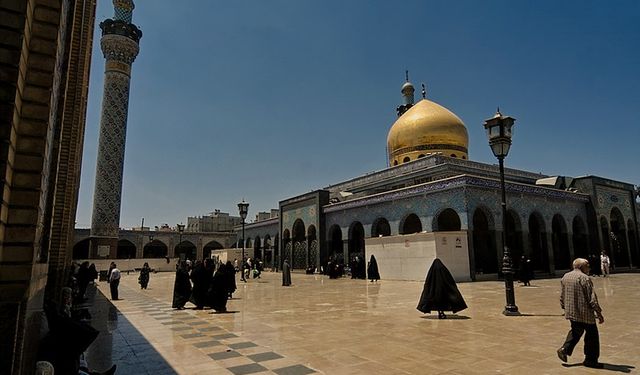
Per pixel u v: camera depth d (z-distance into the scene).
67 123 7.18
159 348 5.93
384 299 11.57
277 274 28.28
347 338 6.29
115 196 31.05
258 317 8.69
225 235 47.56
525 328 6.86
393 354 5.25
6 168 1.95
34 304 2.53
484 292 12.92
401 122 28.80
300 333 6.77
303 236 29.67
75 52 7.21
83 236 39.78
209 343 6.20
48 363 2.80
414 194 20.50
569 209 23.09
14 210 2.12
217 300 9.70
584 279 4.66
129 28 32.12
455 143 27.44
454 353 5.25
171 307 11.06
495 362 4.80
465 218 18.00
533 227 22.38
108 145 30.95
